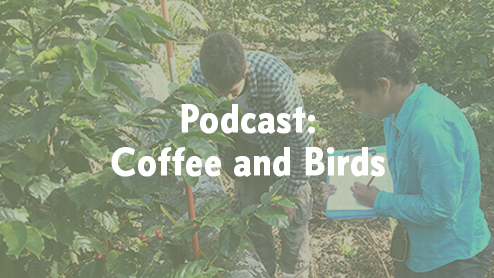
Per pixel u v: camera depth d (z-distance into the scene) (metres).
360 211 1.82
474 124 3.84
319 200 4.09
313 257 3.32
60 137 1.26
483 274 1.63
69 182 1.09
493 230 3.47
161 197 2.31
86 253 1.40
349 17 7.33
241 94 2.08
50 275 1.26
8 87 1.06
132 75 1.18
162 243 1.83
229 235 1.24
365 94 1.53
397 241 1.74
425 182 1.46
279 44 9.82
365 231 3.56
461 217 1.55
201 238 2.00
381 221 3.70
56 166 1.20
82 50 0.90
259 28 10.27
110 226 1.31
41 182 1.11
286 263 2.58
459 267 1.57
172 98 1.16
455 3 5.30
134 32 1.00
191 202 1.74
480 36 4.13
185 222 1.33
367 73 1.46
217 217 1.28
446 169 1.41
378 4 7.99
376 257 3.23
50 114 1.03
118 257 1.24
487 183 4.09
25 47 1.27
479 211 1.61
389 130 1.70
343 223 3.70
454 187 1.43
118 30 1.08
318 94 6.55
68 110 1.09
